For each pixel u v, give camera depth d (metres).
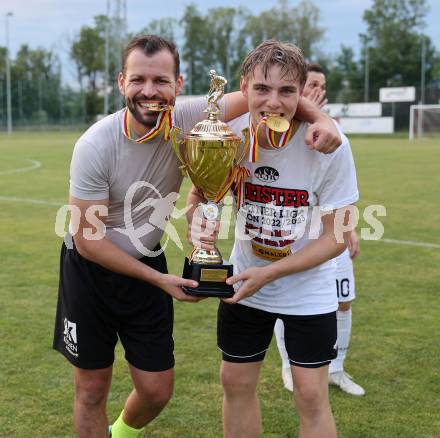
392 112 44.97
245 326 2.64
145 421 2.81
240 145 2.51
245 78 2.40
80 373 2.66
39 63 68.06
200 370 3.74
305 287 2.57
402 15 63.41
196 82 68.88
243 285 2.42
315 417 2.52
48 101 62.03
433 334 4.34
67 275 2.66
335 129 2.27
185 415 3.22
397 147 27.98
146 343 2.63
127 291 2.59
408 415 3.21
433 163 18.69
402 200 10.83
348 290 3.40
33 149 26.55
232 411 2.73
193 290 2.43
